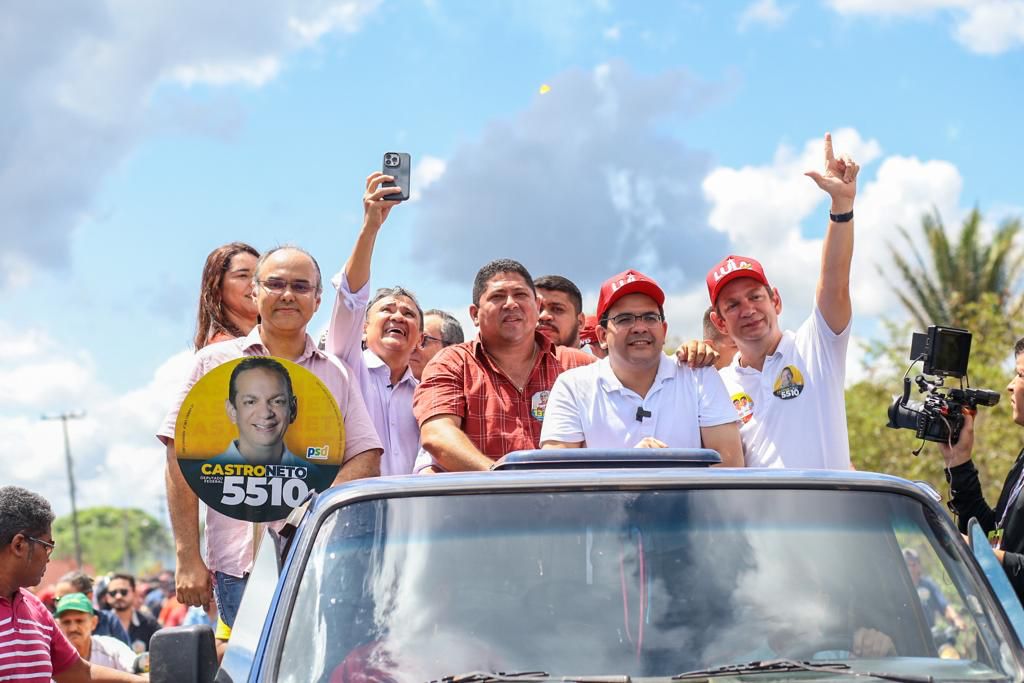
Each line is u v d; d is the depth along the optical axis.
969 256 33.16
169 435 6.19
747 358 6.34
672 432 5.70
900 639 3.47
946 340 5.89
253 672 3.34
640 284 5.67
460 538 3.59
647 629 3.41
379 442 6.27
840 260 6.19
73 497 72.56
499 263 6.42
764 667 3.31
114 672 5.85
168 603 16.06
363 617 3.43
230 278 6.98
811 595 3.52
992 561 3.71
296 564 3.57
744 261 6.31
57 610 8.63
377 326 7.12
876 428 25.39
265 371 5.91
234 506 5.86
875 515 3.72
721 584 3.52
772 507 3.70
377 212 6.41
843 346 6.24
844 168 6.19
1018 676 3.34
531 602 3.45
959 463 5.89
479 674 3.25
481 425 6.29
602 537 3.59
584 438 5.77
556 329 7.95
